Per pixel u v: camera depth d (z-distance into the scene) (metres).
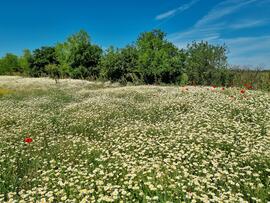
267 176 5.86
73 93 22.97
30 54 71.62
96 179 6.32
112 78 39.62
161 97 16.72
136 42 40.81
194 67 30.09
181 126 9.73
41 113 14.56
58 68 57.56
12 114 13.87
